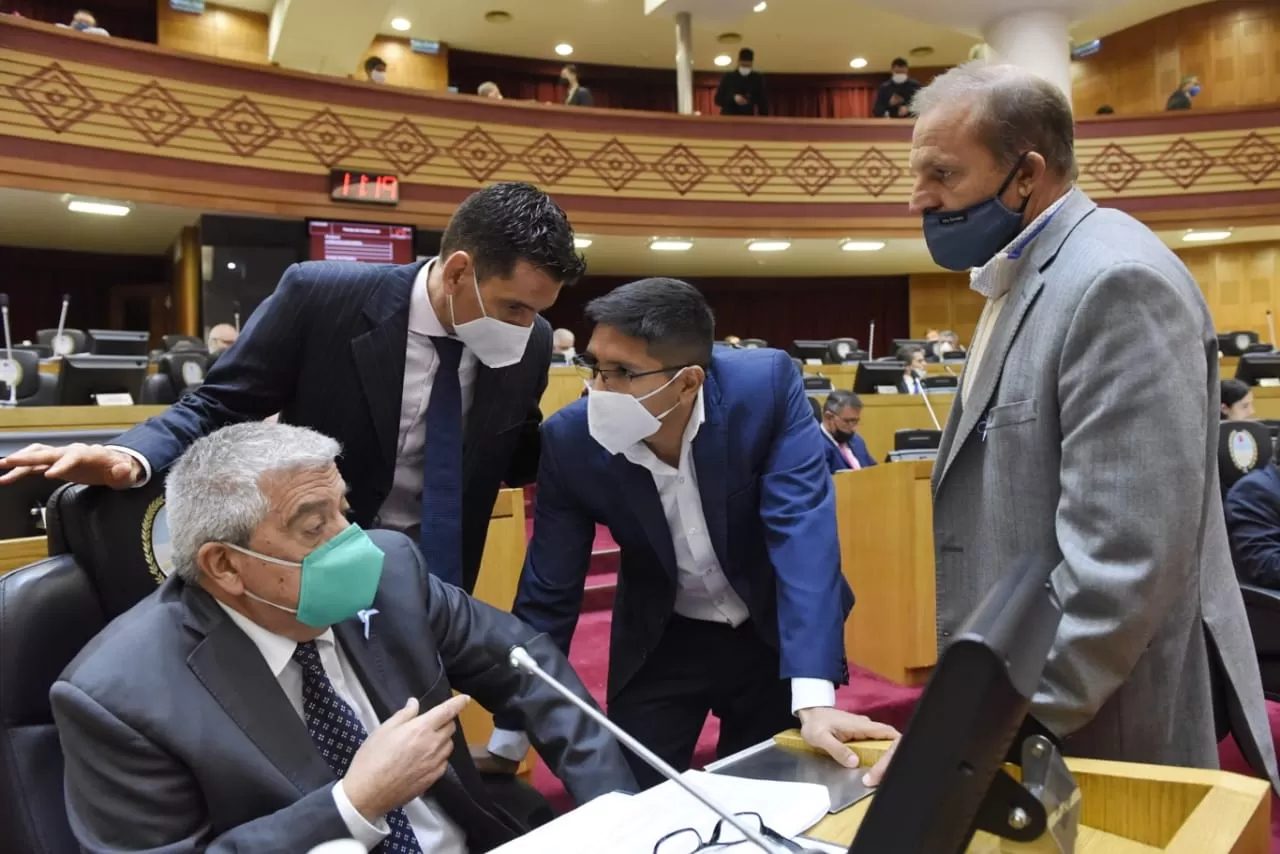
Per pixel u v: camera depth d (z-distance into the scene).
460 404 1.74
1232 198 10.53
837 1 12.64
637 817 1.08
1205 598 1.28
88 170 7.82
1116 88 13.95
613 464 1.66
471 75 14.20
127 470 1.41
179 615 1.28
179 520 1.27
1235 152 10.51
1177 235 10.94
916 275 13.27
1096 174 10.62
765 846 0.91
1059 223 1.32
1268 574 2.85
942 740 0.63
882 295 13.57
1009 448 1.30
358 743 1.33
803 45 14.05
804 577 1.53
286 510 1.24
